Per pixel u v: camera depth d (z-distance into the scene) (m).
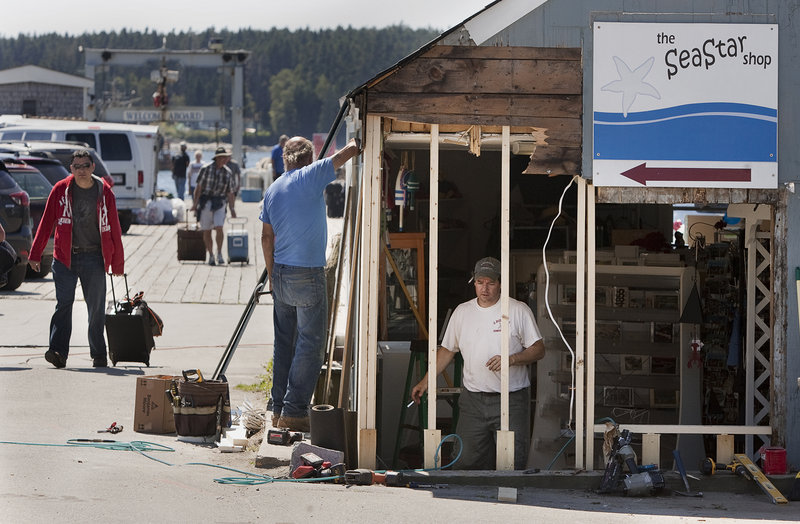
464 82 15.49
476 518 12.92
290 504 13.24
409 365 18.77
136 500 12.99
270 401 18.89
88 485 13.59
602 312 19.19
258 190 81.69
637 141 15.44
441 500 13.97
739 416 19.30
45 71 115.44
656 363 19.34
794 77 15.47
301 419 17.47
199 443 17.23
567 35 15.48
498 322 16.72
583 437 15.93
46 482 13.61
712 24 15.39
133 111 98.69
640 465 15.70
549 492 15.11
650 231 23.75
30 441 16.22
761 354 17.70
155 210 61.47
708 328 20.50
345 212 18.95
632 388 19.50
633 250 20.08
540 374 18.83
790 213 15.59
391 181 23.09
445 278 25.50
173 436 17.55
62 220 22.58
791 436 15.80
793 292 15.70
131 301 23.14
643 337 19.27
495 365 16.20
